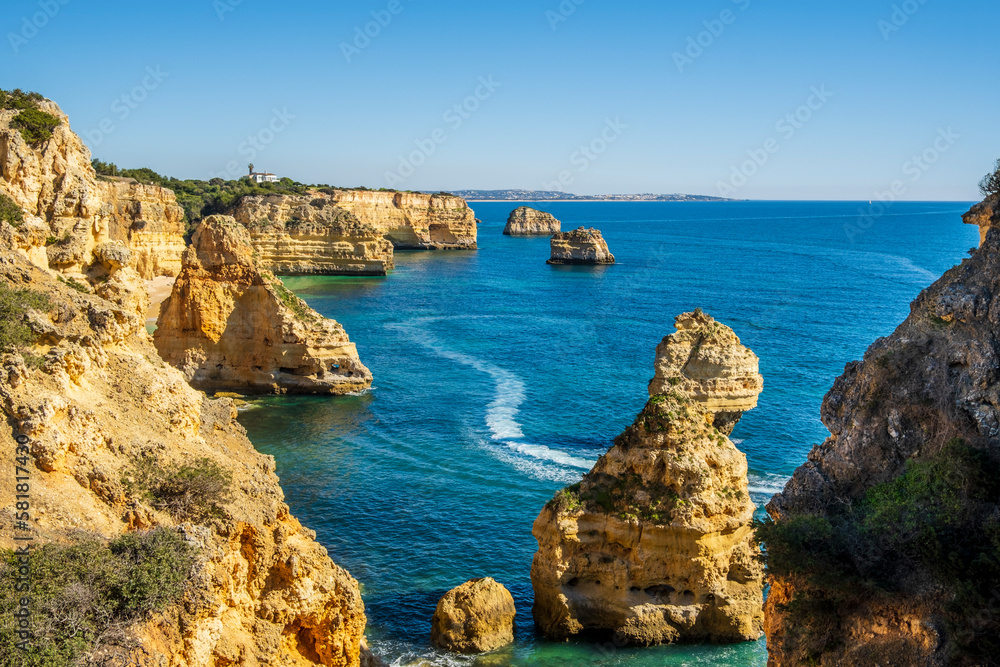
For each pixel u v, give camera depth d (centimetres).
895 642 1959
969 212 2400
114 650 1716
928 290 2372
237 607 2191
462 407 6438
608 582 3092
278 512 2422
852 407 2394
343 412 6244
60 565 1748
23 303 2223
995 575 1836
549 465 5091
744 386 4956
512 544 3991
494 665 2977
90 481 2041
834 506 2284
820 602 2164
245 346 6669
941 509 1969
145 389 2400
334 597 2438
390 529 4128
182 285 6550
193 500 2162
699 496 2988
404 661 2997
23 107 3575
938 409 2172
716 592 3047
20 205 3259
